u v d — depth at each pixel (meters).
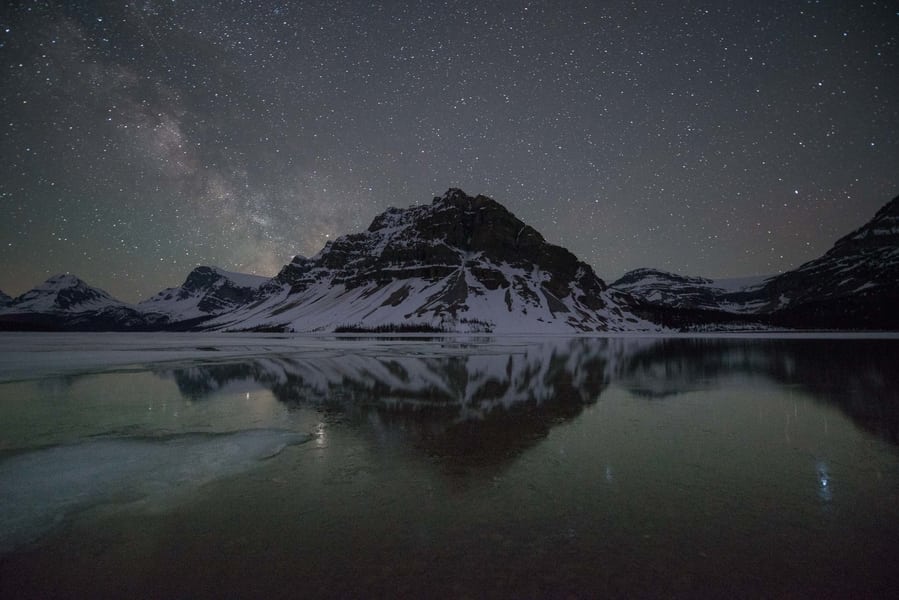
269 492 9.25
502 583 5.84
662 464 11.02
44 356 50.38
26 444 13.12
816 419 16.28
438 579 5.96
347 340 104.00
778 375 30.02
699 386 25.11
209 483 9.81
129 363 40.81
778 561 6.41
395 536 7.23
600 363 39.97
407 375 30.66
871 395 21.47
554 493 9.10
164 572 6.25
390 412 17.81
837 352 51.16
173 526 7.69
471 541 7.05
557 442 13.16
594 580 5.89
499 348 65.31
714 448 12.48
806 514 8.05
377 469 10.71
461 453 12.03
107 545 7.05
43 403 20.14
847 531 7.37
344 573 6.14
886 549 6.75
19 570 6.34
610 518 7.89
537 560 6.44
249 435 14.07
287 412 17.84
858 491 9.19
